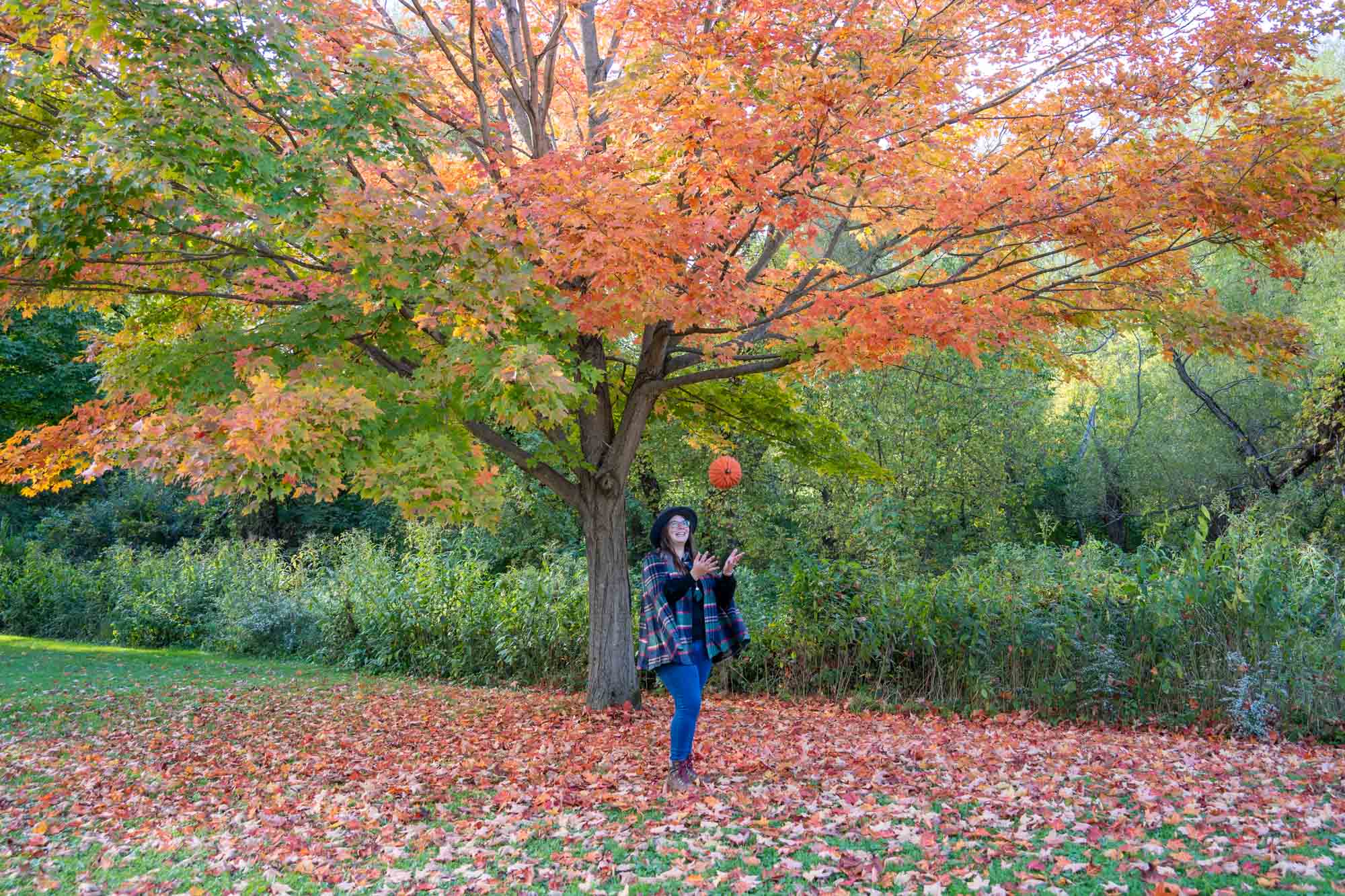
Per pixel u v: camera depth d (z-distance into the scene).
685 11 7.95
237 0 6.57
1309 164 7.02
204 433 5.95
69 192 5.85
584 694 11.47
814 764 6.56
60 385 17.98
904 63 7.16
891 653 10.13
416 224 6.33
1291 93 8.09
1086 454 23.20
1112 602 9.02
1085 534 22.70
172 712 10.73
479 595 13.88
